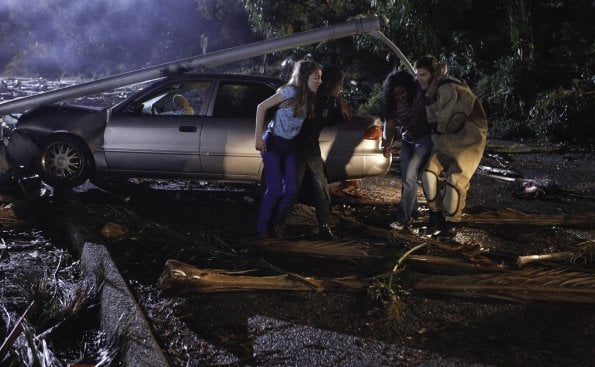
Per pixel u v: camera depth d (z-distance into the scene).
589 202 8.89
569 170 11.34
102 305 4.76
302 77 5.87
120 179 9.17
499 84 16.19
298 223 6.96
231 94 8.01
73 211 6.83
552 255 6.02
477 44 18.03
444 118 6.27
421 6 14.74
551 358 4.21
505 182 10.02
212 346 4.26
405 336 4.47
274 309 4.83
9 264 5.69
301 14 18.86
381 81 20.33
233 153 7.86
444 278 5.27
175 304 4.88
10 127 11.23
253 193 8.71
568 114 14.76
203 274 5.05
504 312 4.90
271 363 4.05
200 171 7.99
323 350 4.23
